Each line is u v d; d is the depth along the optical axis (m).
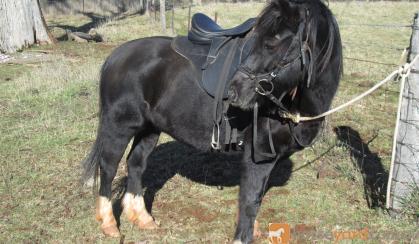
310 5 3.26
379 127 7.24
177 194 5.11
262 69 3.19
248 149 3.73
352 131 7.06
